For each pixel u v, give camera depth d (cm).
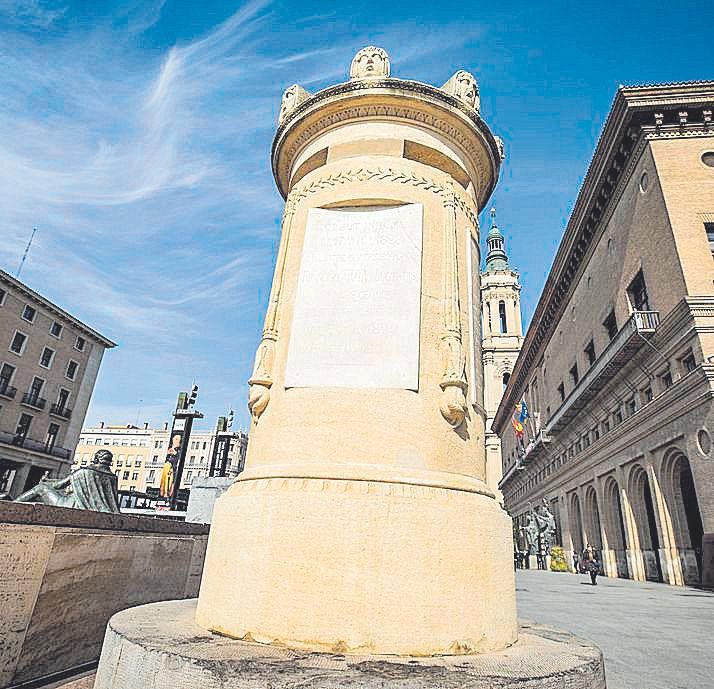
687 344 1800
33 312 4497
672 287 1944
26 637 427
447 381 414
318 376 418
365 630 312
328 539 335
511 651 327
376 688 237
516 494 5334
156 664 267
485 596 345
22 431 4353
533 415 4619
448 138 543
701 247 1903
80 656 489
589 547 2870
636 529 2238
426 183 496
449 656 307
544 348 4181
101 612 523
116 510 650
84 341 5059
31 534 438
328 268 462
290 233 506
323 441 393
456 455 404
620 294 2475
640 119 2222
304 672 251
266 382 434
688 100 2139
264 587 332
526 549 4172
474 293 502
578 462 3022
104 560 531
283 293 477
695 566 1845
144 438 8100
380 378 411
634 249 2298
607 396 2531
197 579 731
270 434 414
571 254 3153
